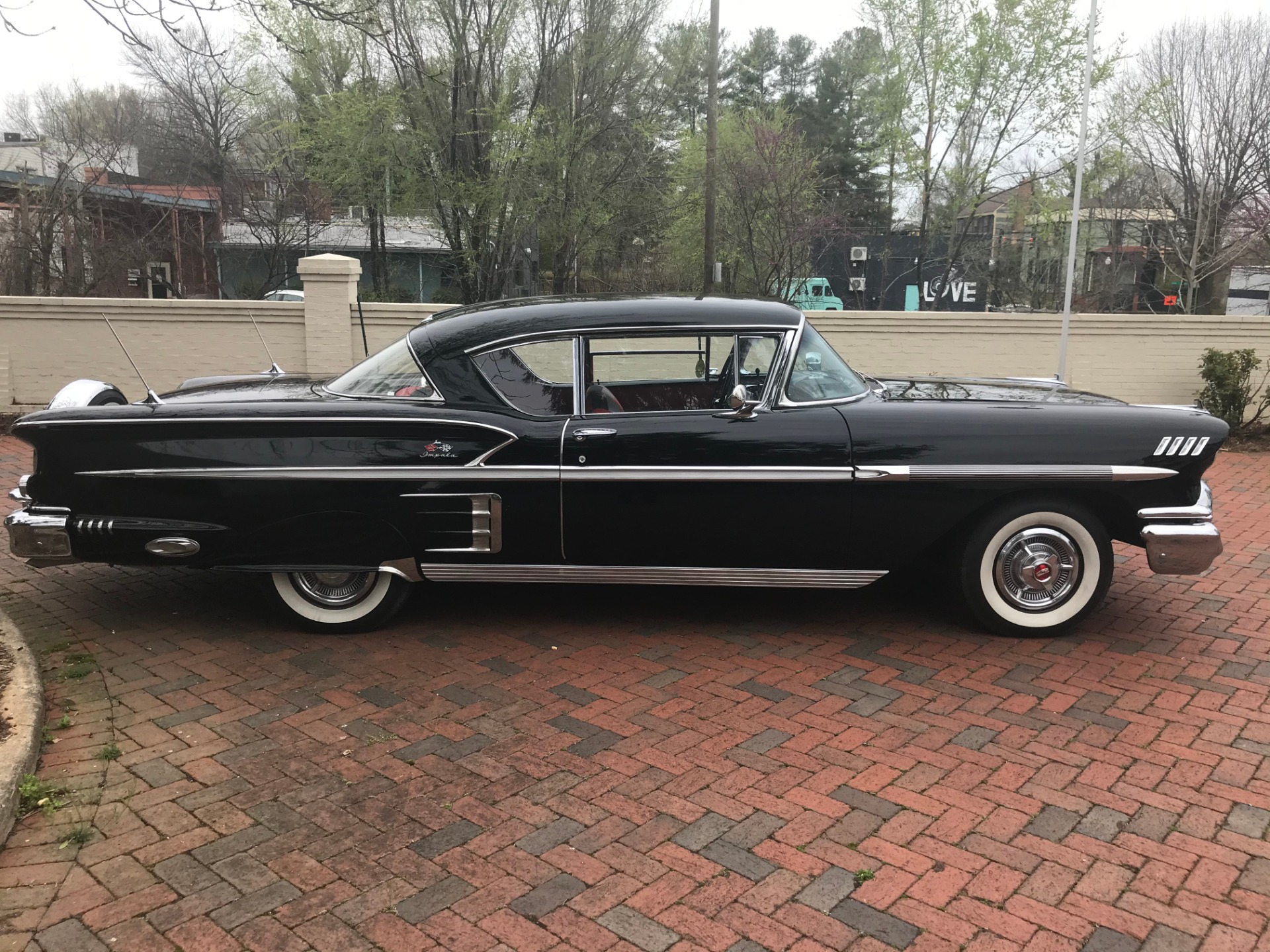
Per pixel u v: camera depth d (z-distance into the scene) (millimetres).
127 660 4418
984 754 3564
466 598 5336
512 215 18172
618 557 4559
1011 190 24125
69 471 4430
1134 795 3273
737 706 3979
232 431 4398
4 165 29453
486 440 4438
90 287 19844
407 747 3607
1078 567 4660
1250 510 7609
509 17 17109
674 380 4590
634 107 19062
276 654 4512
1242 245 23125
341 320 11578
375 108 16953
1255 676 4297
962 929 2590
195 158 29094
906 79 22891
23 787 3211
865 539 4535
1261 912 2664
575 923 2605
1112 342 11922
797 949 2508
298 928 2580
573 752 3574
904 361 11961
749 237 23266
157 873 2818
